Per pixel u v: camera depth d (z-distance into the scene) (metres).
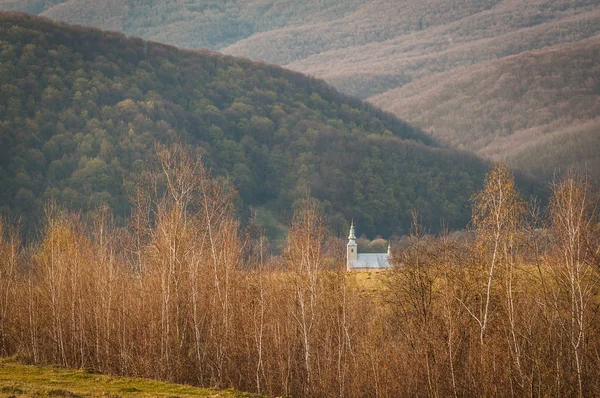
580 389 165.12
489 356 183.75
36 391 137.38
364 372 193.50
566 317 185.00
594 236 183.00
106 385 156.25
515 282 198.12
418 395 189.12
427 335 189.50
